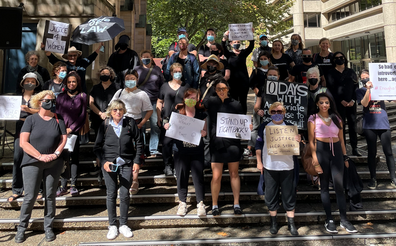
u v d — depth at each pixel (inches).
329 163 141.9
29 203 133.2
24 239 135.9
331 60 196.1
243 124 145.9
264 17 709.3
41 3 327.6
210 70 170.7
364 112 174.9
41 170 134.6
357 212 150.4
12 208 158.4
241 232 142.9
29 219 139.4
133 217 147.2
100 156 139.5
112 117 142.7
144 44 633.0
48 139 134.0
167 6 687.1
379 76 164.1
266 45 229.6
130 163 141.8
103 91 181.8
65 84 167.3
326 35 1084.5
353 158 198.5
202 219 148.1
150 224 146.8
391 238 135.6
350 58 1031.0
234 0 648.4
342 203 141.1
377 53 900.0
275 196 139.8
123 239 135.6
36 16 327.6
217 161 147.2
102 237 138.2
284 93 163.0
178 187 150.9
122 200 139.5
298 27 1074.7
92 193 167.0
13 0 325.7
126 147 139.4
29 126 134.0
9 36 170.4
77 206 163.0
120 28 192.5
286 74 212.4
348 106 191.0
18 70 325.4
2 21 169.8
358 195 150.1
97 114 179.0
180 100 172.2
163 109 177.5
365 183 179.3
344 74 190.1
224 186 178.1
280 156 137.5
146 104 170.4
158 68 202.8
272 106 140.6
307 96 162.9
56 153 133.9
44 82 187.6
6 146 230.7
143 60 197.2
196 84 190.2
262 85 186.2
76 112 164.4
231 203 167.3
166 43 938.1
